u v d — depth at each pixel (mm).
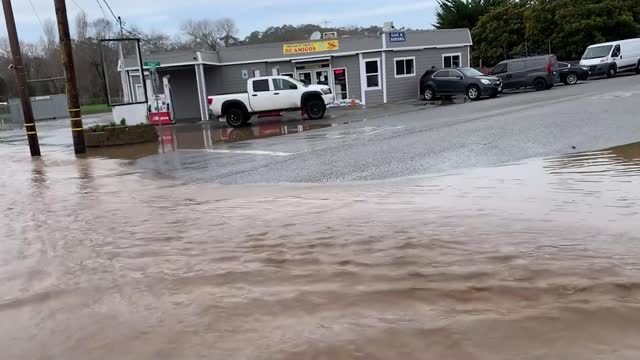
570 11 36812
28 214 6859
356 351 2561
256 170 9570
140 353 2748
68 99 15836
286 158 10695
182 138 18391
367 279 3516
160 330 2998
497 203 5297
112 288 3748
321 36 30250
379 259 3893
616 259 3473
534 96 20766
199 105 28750
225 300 3348
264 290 3473
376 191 6547
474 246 3994
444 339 2604
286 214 5645
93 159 14172
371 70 28672
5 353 2871
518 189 5863
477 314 2848
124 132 17719
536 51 40375
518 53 41781
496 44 43844
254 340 2775
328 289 3396
